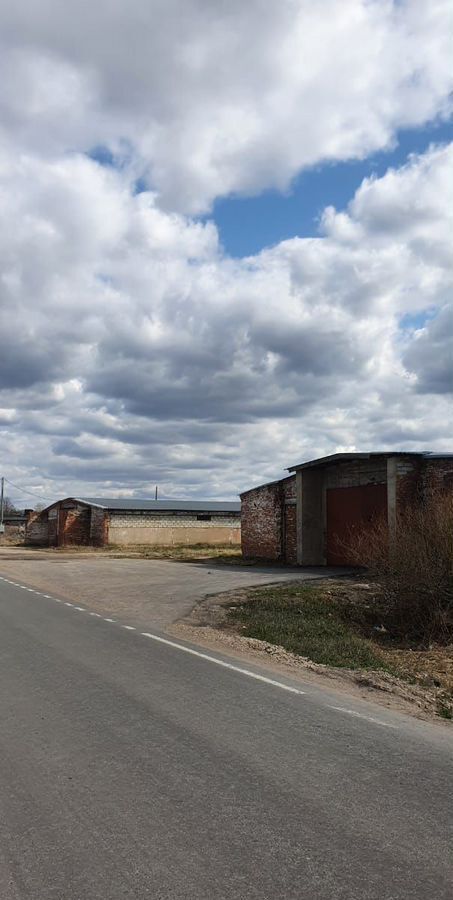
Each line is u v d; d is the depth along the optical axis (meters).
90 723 6.41
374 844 4.06
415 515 15.03
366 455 23.09
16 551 46.25
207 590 18.08
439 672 9.95
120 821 4.34
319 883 3.61
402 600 14.23
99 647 10.21
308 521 27.16
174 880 3.63
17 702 7.11
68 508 54.12
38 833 4.17
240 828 4.25
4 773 5.17
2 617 13.52
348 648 10.78
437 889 3.57
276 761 5.47
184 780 5.04
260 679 8.40
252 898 3.47
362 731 6.39
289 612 14.41
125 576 23.02
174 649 10.19
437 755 5.75
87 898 3.46
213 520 54.50
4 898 3.45
